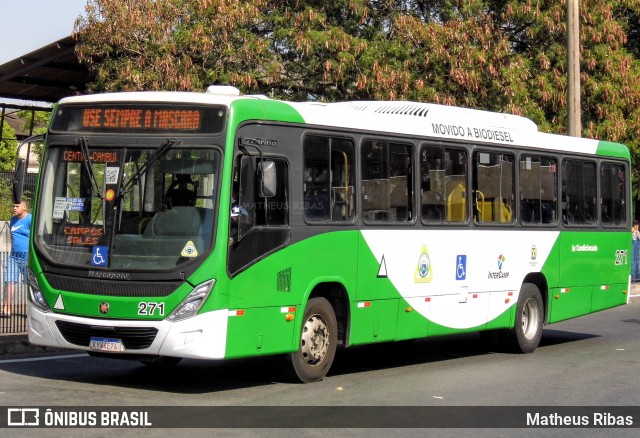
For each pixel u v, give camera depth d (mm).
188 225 10875
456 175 14695
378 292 13102
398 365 14414
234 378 12492
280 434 9172
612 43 29219
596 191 18188
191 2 23734
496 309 15461
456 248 14555
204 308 10711
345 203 12625
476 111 15484
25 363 13320
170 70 23391
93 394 10961
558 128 27547
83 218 11219
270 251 11445
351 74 24906
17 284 15523
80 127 11453
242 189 11141
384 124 13344
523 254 16078
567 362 15039
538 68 27797
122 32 23172
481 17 26625
